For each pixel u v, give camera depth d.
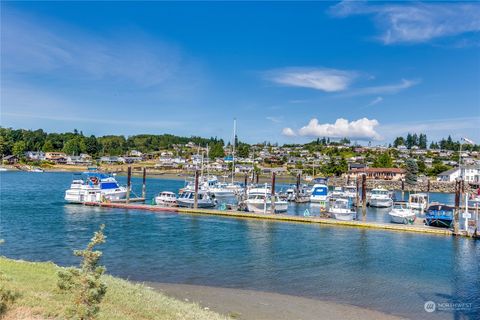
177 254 38.00
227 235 48.28
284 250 41.00
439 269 35.31
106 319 15.28
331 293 28.08
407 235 50.75
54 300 16.38
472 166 163.25
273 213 66.12
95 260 13.46
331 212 64.31
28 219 55.47
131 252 38.19
